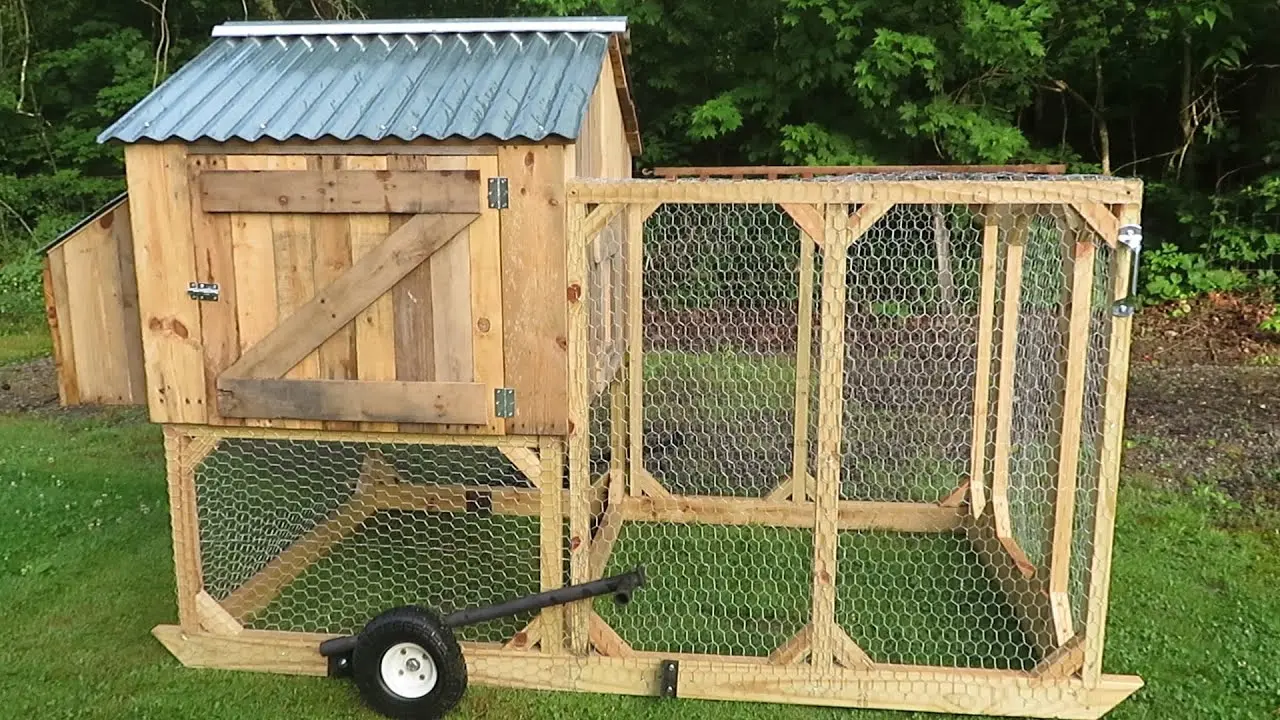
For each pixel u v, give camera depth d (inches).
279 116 132.6
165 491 217.8
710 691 139.0
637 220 195.0
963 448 232.1
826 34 374.3
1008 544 171.8
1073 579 149.4
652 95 430.3
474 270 129.6
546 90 135.0
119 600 166.4
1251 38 386.3
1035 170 169.6
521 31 154.6
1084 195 121.2
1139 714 132.6
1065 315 145.9
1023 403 190.1
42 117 503.5
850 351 254.7
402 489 208.4
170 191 132.7
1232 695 136.5
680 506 204.8
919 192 124.3
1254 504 204.8
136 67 487.2
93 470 232.4
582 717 134.6
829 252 126.8
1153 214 415.5
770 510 202.1
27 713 134.4
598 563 172.9
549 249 127.9
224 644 147.1
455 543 194.7
